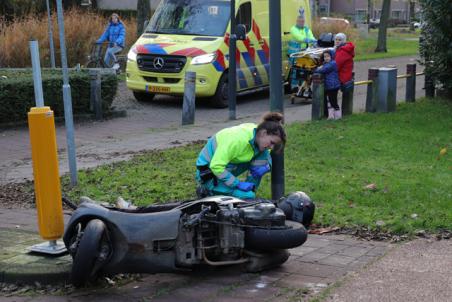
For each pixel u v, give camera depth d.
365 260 5.88
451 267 5.54
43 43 20.27
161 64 15.84
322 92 13.38
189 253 5.20
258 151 5.78
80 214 5.14
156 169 9.53
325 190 8.06
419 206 7.32
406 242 6.29
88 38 21.48
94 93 14.55
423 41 15.95
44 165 5.62
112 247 5.09
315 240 6.51
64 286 5.33
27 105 13.75
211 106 16.23
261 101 17.52
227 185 5.70
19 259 5.67
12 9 26.27
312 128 12.35
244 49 16.59
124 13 35.41
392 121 13.09
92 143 12.05
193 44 15.82
